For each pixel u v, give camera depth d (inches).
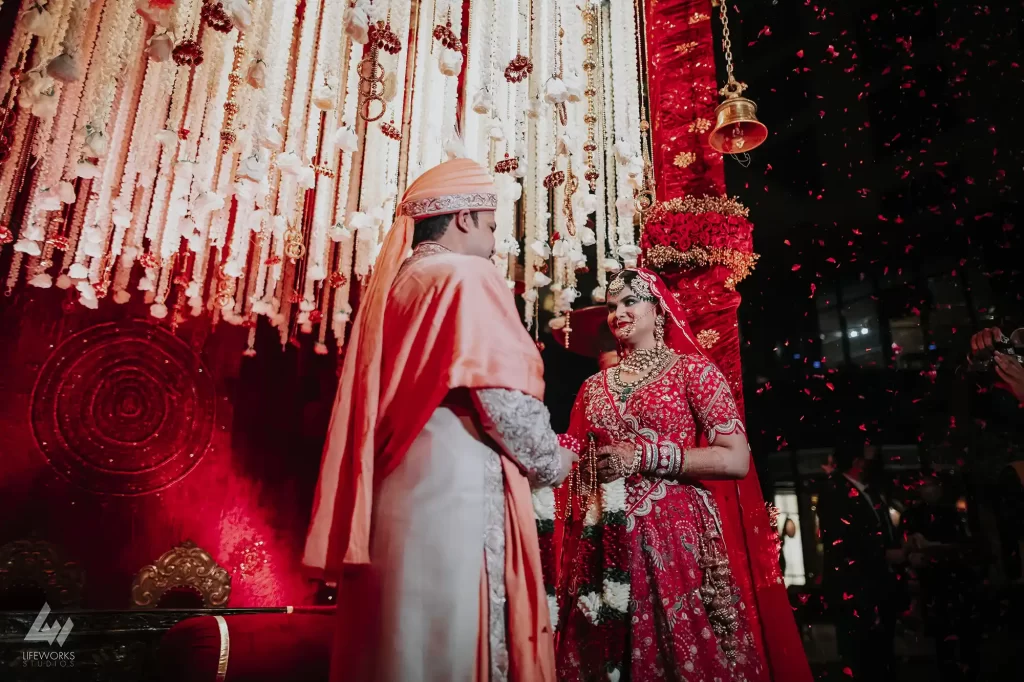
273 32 92.7
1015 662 108.0
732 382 121.3
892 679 119.6
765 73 178.2
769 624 87.6
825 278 157.5
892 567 124.5
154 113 130.5
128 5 92.4
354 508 50.4
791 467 148.5
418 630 47.8
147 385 186.9
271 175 138.3
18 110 127.9
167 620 144.2
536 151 131.7
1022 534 111.7
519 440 51.8
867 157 158.7
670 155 143.8
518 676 48.9
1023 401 113.6
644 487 79.1
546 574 63.9
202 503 186.5
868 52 163.8
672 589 74.0
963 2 148.8
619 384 88.1
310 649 76.8
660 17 153.1
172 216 153.6
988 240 136.9
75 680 131.6
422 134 114.7
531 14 115.7
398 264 61.3
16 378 172.2
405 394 53.3
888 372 143.3
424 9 121.9
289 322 207.3
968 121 144.6
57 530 169.3
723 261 126.1
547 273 163.6
